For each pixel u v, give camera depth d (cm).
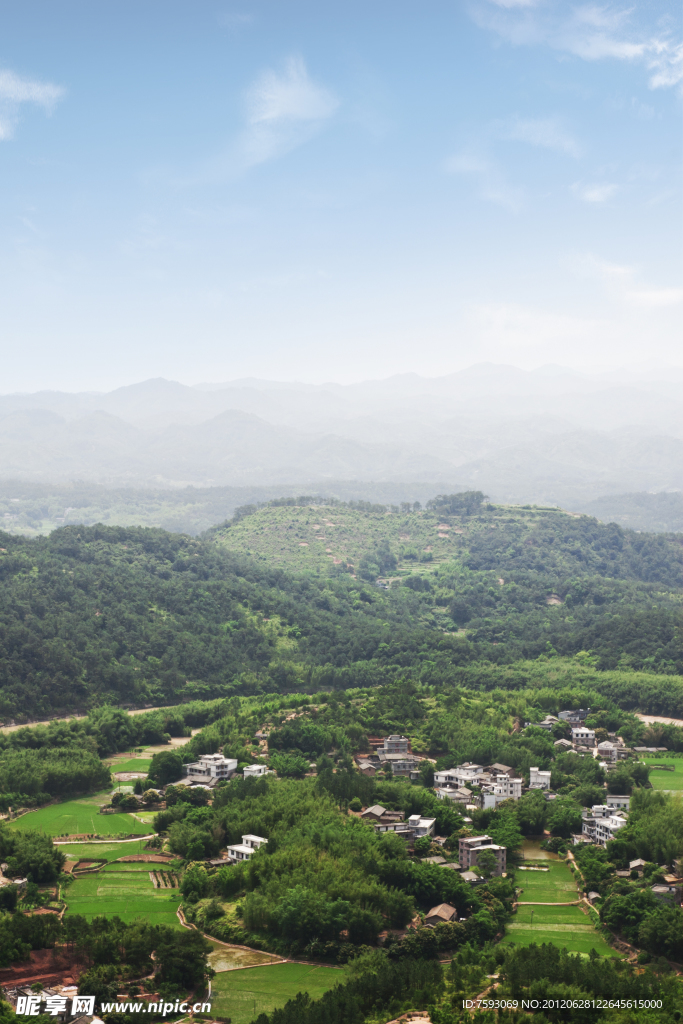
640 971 15400
